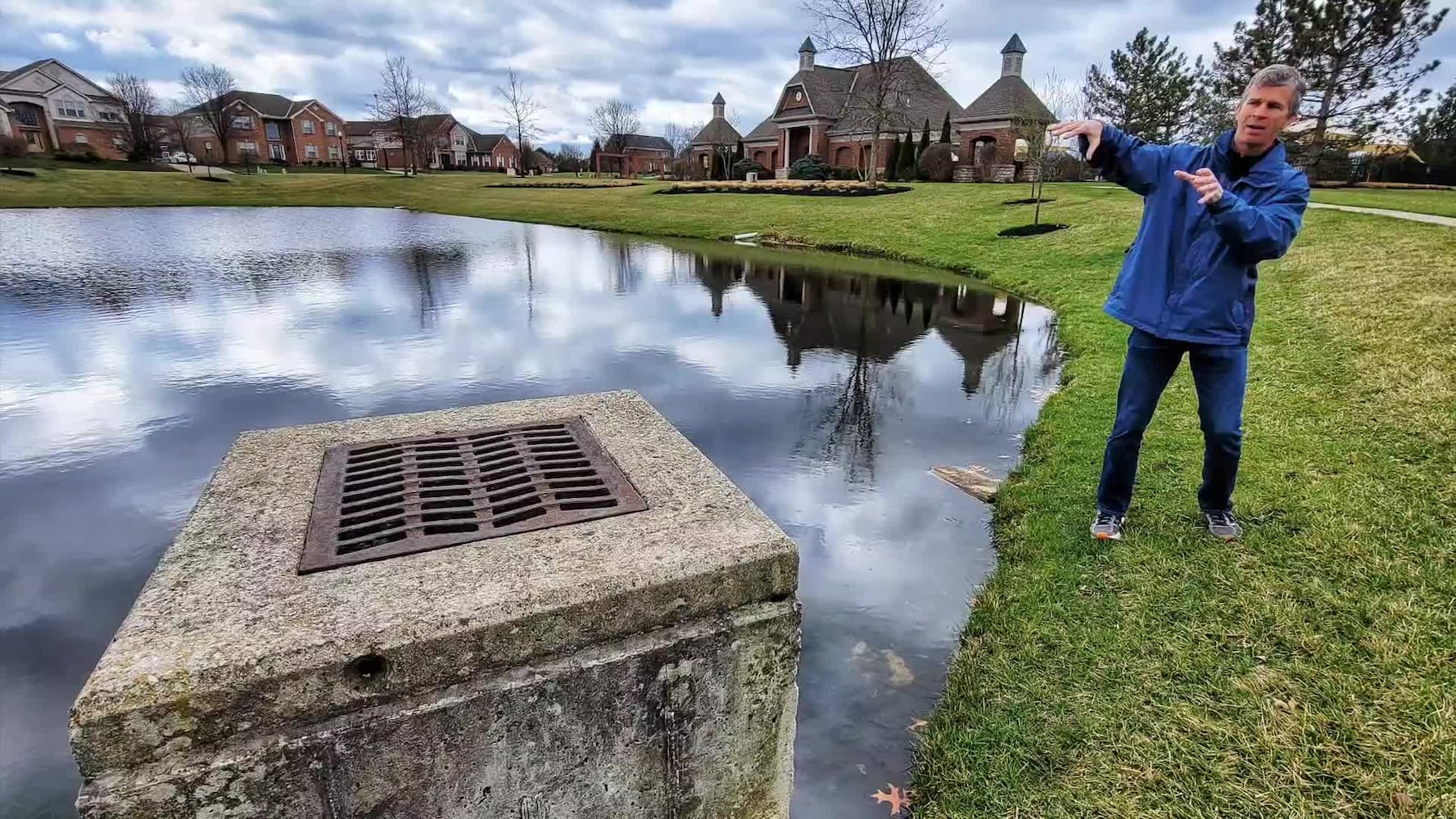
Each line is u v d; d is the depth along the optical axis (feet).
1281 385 15.72
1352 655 7.27
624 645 4.53
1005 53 112.68
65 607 9.41
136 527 11.43
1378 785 5.85
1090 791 6.15
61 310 27.73
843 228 58.13
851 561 10.77
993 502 12.64
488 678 4.21
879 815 6.43
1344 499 10.37
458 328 25.88
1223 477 9.40
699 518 5.35
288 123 197.16
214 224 68.64
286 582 4.43
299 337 24.09
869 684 8.11
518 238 58.29
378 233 60.95
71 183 104.12
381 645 3.92
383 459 6.42
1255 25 81.15
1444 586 8.14
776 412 17.61
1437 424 12.23
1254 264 8.30
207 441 14.87
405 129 154.51
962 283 38.58
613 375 20.36
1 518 11.65
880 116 87.40
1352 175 87.61
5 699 7.80
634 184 117.29
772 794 5.44
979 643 8.38
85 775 3.57
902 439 15.88
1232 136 8.23
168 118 173.47
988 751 6.77
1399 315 18.66
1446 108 88.53
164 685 3.59
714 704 4.92
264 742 3.78
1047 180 85.81
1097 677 7.45
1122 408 9.45
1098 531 10.03
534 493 5.71
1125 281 8.99
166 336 23.91
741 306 31.17
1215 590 8.59
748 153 155.33
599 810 4.75
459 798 4.28
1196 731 6.59
